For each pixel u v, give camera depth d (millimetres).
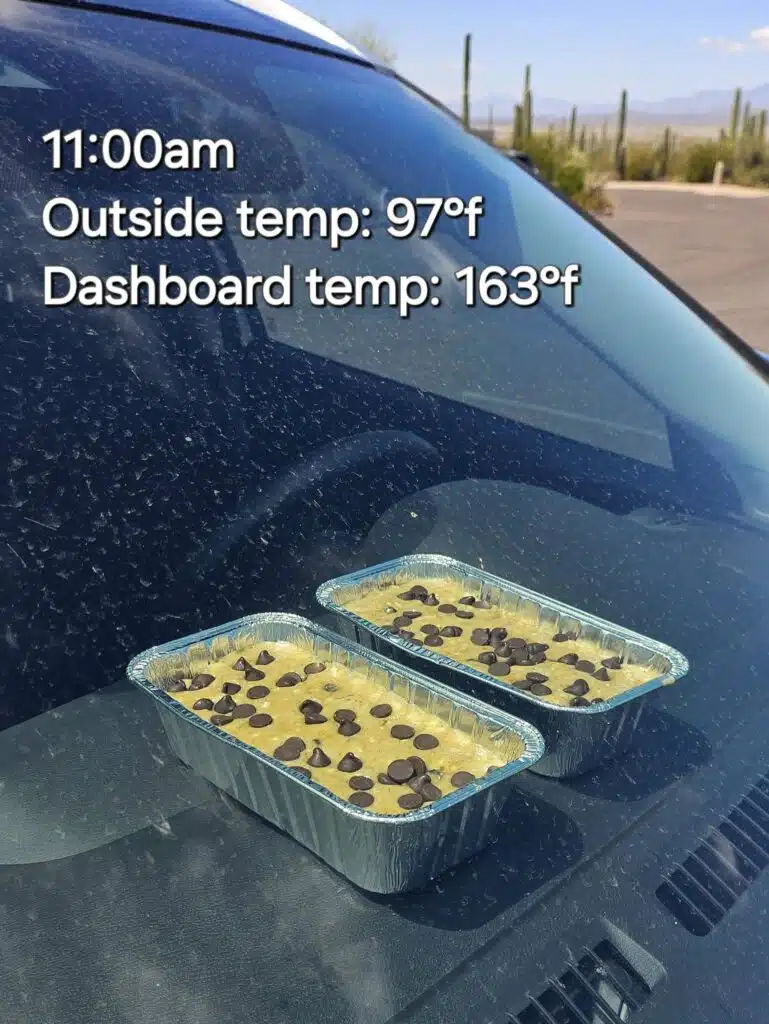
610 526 744
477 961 395
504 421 812
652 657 532
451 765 447
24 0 861
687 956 421
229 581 597
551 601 579
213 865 428
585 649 556
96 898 413
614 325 966
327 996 377
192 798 463
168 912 408
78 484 589
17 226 681
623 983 404
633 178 22703
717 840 483
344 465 703
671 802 498
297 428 712
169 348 686
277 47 1035
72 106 769
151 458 625
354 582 596
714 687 601
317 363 771
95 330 656
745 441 892
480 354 867
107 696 517
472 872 434
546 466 789
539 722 486
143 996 375
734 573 724
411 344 836
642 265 1107
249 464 664
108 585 561
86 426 613
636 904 436
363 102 1047
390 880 401
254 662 524
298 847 437
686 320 1034
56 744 489
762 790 523
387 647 543
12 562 547
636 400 888
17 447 585
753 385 984
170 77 869
